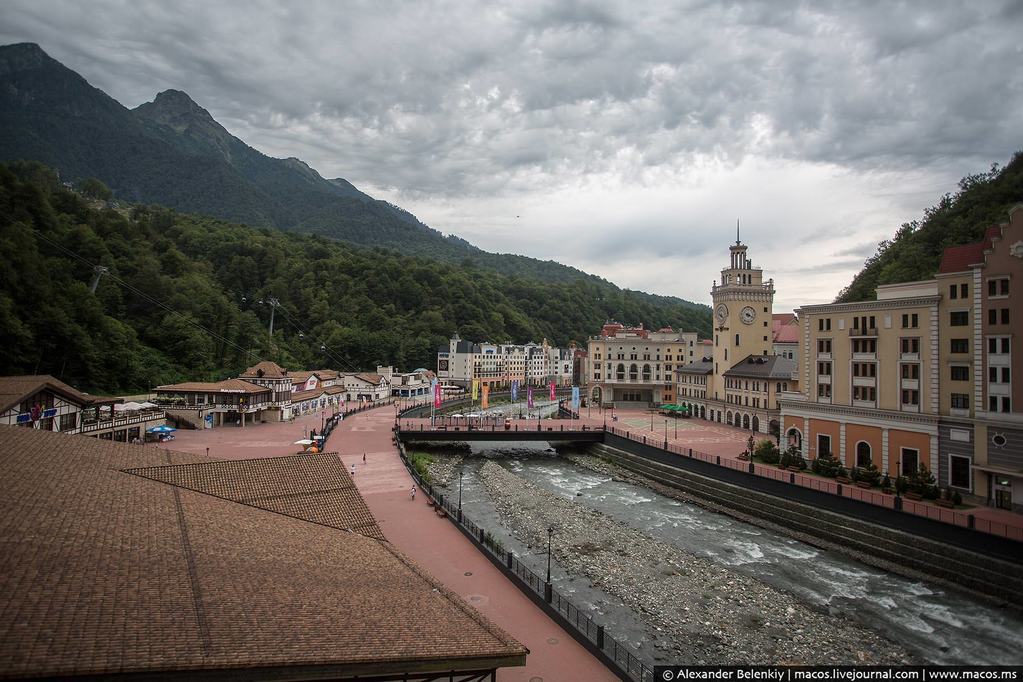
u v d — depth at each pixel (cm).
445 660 1744
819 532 5581
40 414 5797
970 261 5819
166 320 13625
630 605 4044
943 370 5869
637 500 7106
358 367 18875
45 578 1548
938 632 3781
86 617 1416
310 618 1766
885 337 6419
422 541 4647
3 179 13212
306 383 13538
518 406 17725
